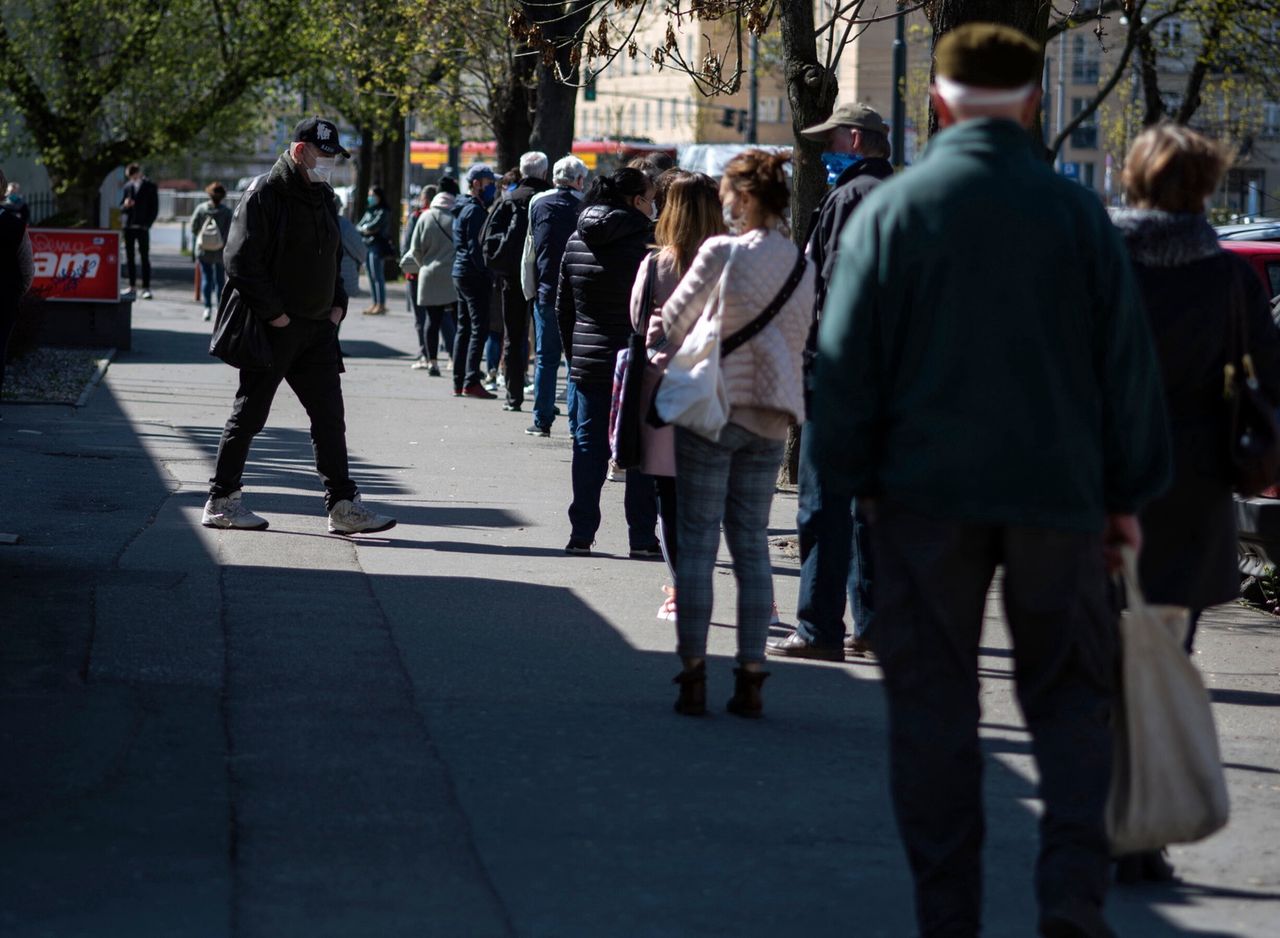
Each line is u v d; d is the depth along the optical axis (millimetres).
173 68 68688
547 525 19781
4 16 67312
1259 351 9367
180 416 28562
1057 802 7359
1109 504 7660
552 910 8219
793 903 8445
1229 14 50344
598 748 10969
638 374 13055
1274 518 16359
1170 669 7723
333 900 8172
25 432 25469
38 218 68562
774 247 11742
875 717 12086
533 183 30156
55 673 11844
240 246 17109
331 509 18391
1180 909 8719
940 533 7340
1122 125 89562
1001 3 17375
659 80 193750
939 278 7297
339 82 71875
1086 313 7371
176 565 15891
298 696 11766
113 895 8062
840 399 7438
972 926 7445
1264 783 11094
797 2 21953
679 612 11875
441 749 10758
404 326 52500
